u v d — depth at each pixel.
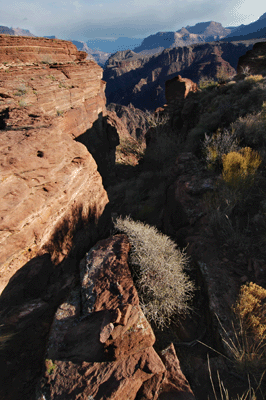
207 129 11.02
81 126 13.60
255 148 7.45
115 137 20.86
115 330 3.20
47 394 2.74
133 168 23.50
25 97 9.02
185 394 2.88
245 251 4.86
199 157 9.68
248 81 12.81
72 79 13.28
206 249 5.16
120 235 5.51
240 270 4.50
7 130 5.41
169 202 8.15
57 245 5.22
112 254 4.80
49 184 4.76
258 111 9.31
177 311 4.37
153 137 20.25
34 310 4.15
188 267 5.11
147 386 2.91
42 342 3.57
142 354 3.12
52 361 3.10
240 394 2.90
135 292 3.83
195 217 6.26
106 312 3.51
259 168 6.60
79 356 3.14
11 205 3.80
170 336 3.97
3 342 3.47
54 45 12.66
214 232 5.57
